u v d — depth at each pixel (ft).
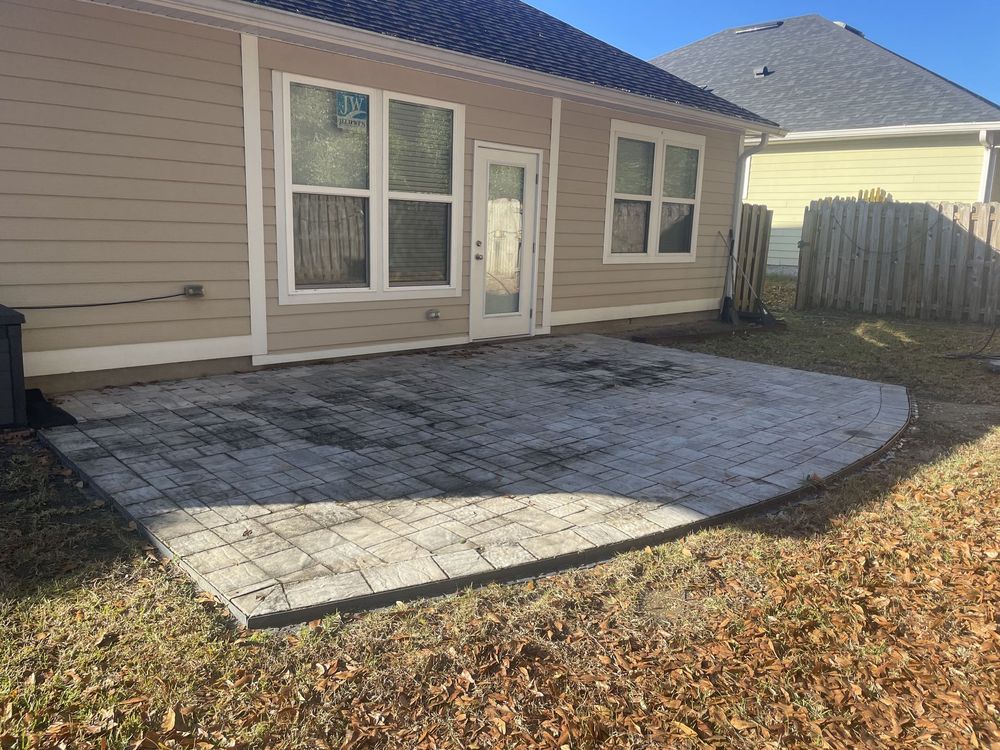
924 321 37.83
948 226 37.19
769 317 37.32
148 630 9.05
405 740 7.63
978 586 11.30
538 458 15.93
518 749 7.58
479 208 27.68
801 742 7.95
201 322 21.30
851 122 52.90
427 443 16.69
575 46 33.78
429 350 27.27
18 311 18.08
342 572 10.44
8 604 9.42
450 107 25.79
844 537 12.83
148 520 11.96
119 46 18.58
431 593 10.27
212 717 7.75
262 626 9.25
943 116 49.96
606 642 9.46
